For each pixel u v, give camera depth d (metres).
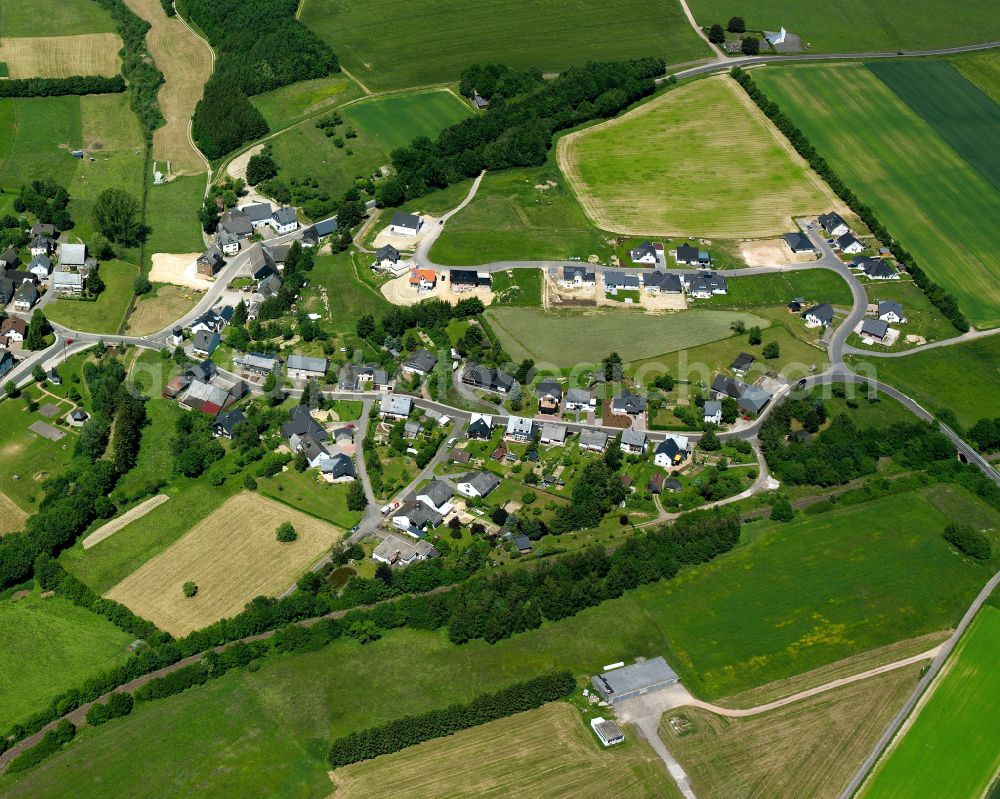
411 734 197.12
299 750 196.12
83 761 193.00
